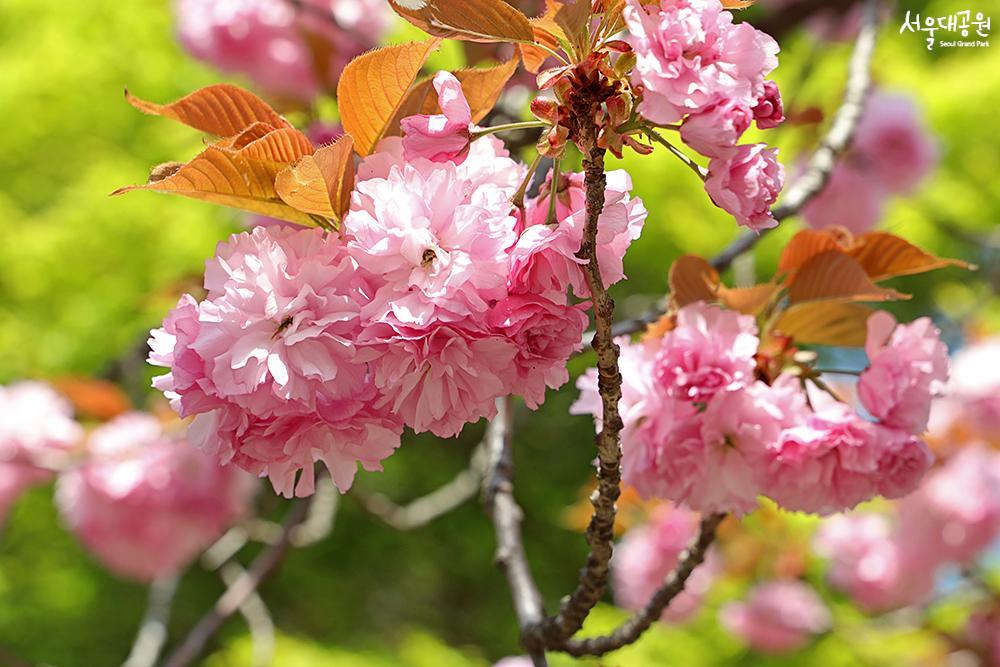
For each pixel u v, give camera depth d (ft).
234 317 4.48
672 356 6.25
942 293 29.60
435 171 4.46
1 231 27.61
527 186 4.80
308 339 4.45
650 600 6.75
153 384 4.81
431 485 32.45
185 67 29.37
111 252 27.45
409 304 4.38
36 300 27.63
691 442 6.17
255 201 5.06
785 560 17.74
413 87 5.15
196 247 27.14
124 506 14.89
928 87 31.07
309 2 14.56
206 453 4.78
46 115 28.89
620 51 4.64
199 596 30.50
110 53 29.19
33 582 28.63
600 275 4.69
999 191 30.12
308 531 14.32
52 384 14.88
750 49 4.54
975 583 17.83
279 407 4.49
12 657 14.82
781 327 6.98
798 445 6.14
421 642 28.48
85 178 28.60
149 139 28.99
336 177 4.70
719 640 25.18
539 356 4.51
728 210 4.71
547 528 33.12
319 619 30.83
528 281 4.49
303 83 15.26
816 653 24.06
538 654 6.88
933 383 6.39
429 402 4.51
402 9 4.82
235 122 5.47
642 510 16.20
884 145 15.99
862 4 15.08
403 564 32.37
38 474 15.52
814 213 16.08
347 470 4.81
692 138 4.53
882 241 7.10
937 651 18.01
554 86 4.69
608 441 5.22
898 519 17.53
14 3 30.12
